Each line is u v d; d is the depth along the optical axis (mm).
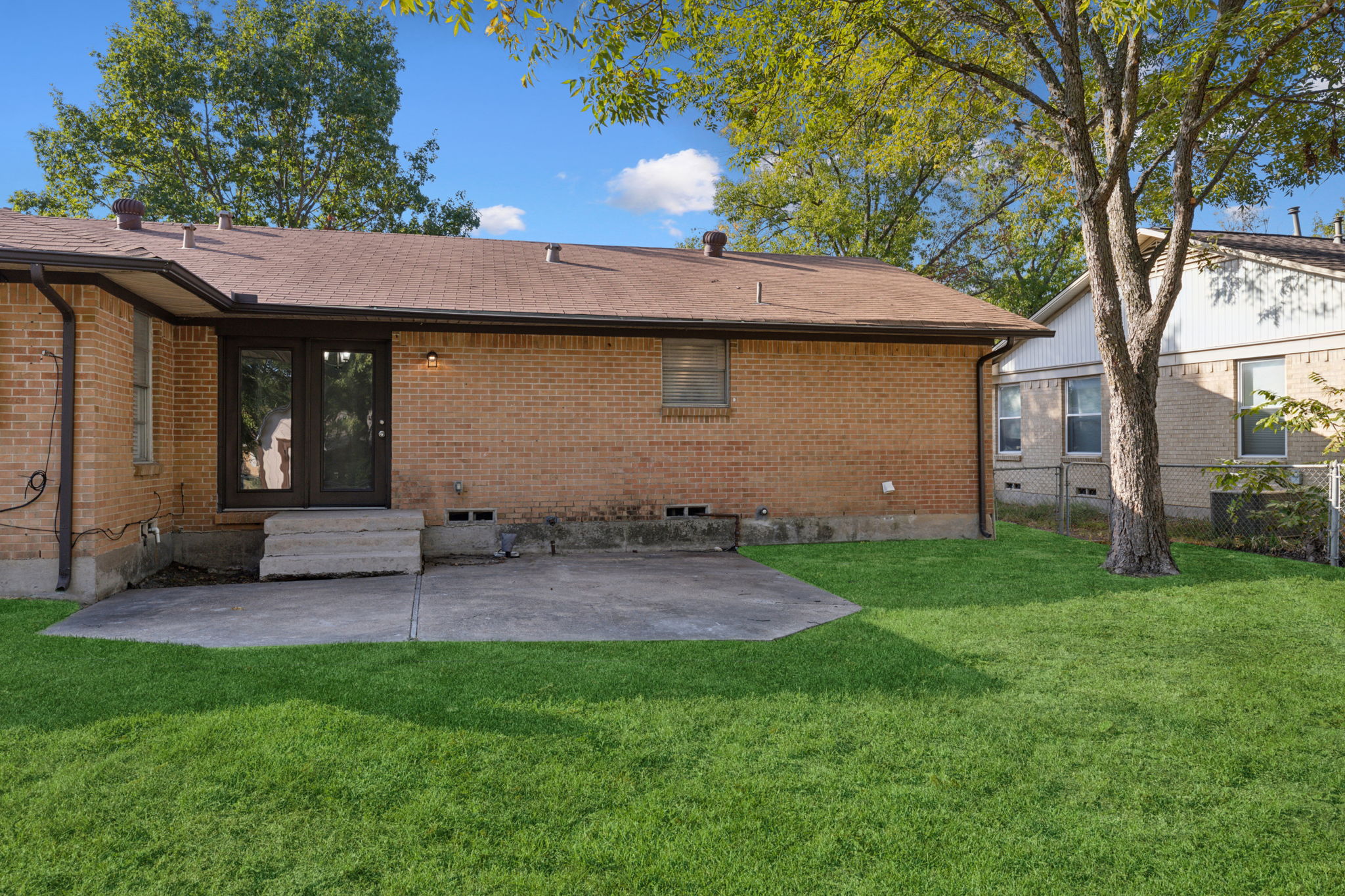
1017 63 11141
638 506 10461
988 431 11688
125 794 3158
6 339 6793
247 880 2602
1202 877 2703
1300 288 12250
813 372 11117
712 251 14391
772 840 2891
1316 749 3768
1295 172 11992
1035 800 3232
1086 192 8727
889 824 3021
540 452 10148
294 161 26391
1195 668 5035
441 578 8258
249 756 3514
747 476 10859
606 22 7375
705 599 7148
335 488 9828
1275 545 10102
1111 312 8648
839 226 24797
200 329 9219
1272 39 8055
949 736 3875
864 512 11281
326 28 25922
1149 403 8617
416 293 9742
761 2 9617
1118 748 3756
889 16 9383
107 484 7258
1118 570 8523
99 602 6957
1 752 3531
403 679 4629
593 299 10414
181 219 24766
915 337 11250
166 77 24203
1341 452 11602
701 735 3852
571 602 7027
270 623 6145
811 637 5762
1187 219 8570
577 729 3896
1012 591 7520
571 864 2717
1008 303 28328
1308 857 2832
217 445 9352
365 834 2891
